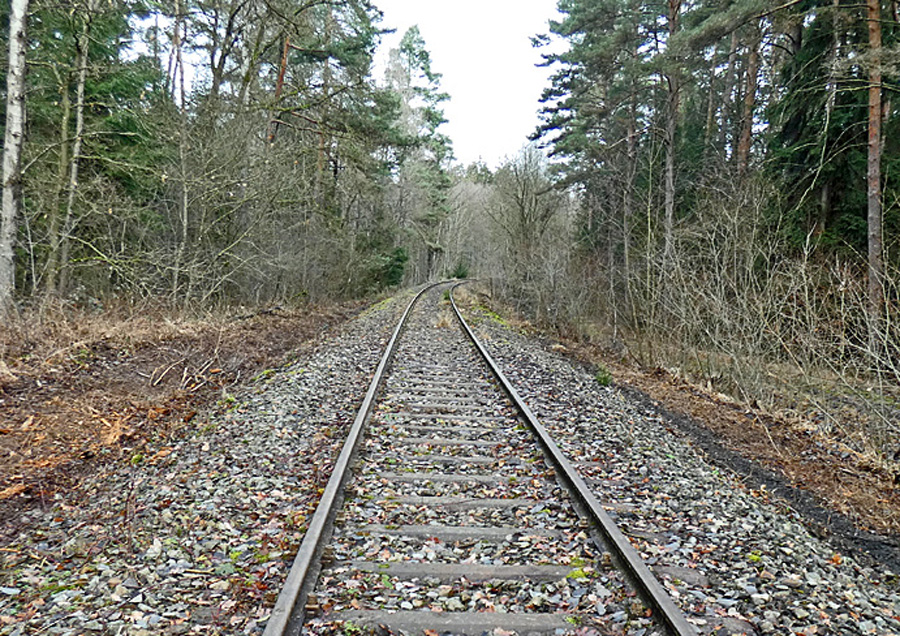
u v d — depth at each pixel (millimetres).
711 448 7812
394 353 12828
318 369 10523
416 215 42188
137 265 13078
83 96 12438
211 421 7449
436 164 41438
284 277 21031
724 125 26828
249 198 15289
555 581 3887
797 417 10172
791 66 17672
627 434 7523
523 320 24047
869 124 13031
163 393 8680
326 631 3303
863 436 8688
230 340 12711
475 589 3795
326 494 4820
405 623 3377
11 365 8250
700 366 13414
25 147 12188
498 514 4941
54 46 12828
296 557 3832
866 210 15055
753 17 14430
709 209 14867
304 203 20984
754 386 11359
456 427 7348
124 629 3291
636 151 22578
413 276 55406
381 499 5109
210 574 3949
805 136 16203
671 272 13609
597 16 22250
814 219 15547
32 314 10062
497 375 10289
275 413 7672
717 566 4234
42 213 12781
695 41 15672
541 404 8719
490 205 30781
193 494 5215
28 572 4000
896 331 8570
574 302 19609
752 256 11680
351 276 28469
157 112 14547
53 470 5941
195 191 14516
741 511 5367
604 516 4531
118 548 4289
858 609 3848
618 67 21656
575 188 26688
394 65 40281
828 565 4496
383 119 24938
